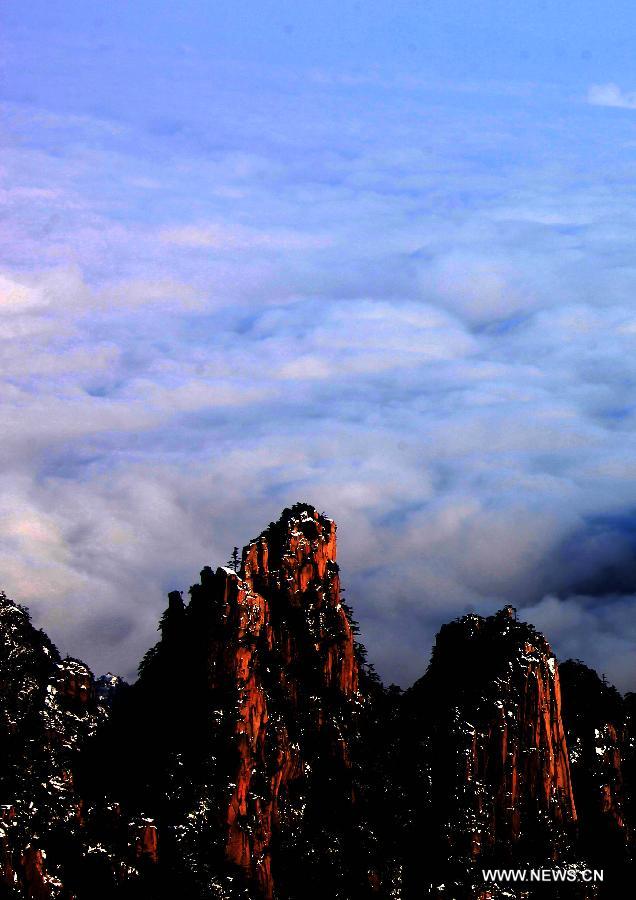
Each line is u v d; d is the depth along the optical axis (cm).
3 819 15312
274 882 16275
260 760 16550
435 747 17288
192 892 15575
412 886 16625
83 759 16612
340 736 17288
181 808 16012
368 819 16962
